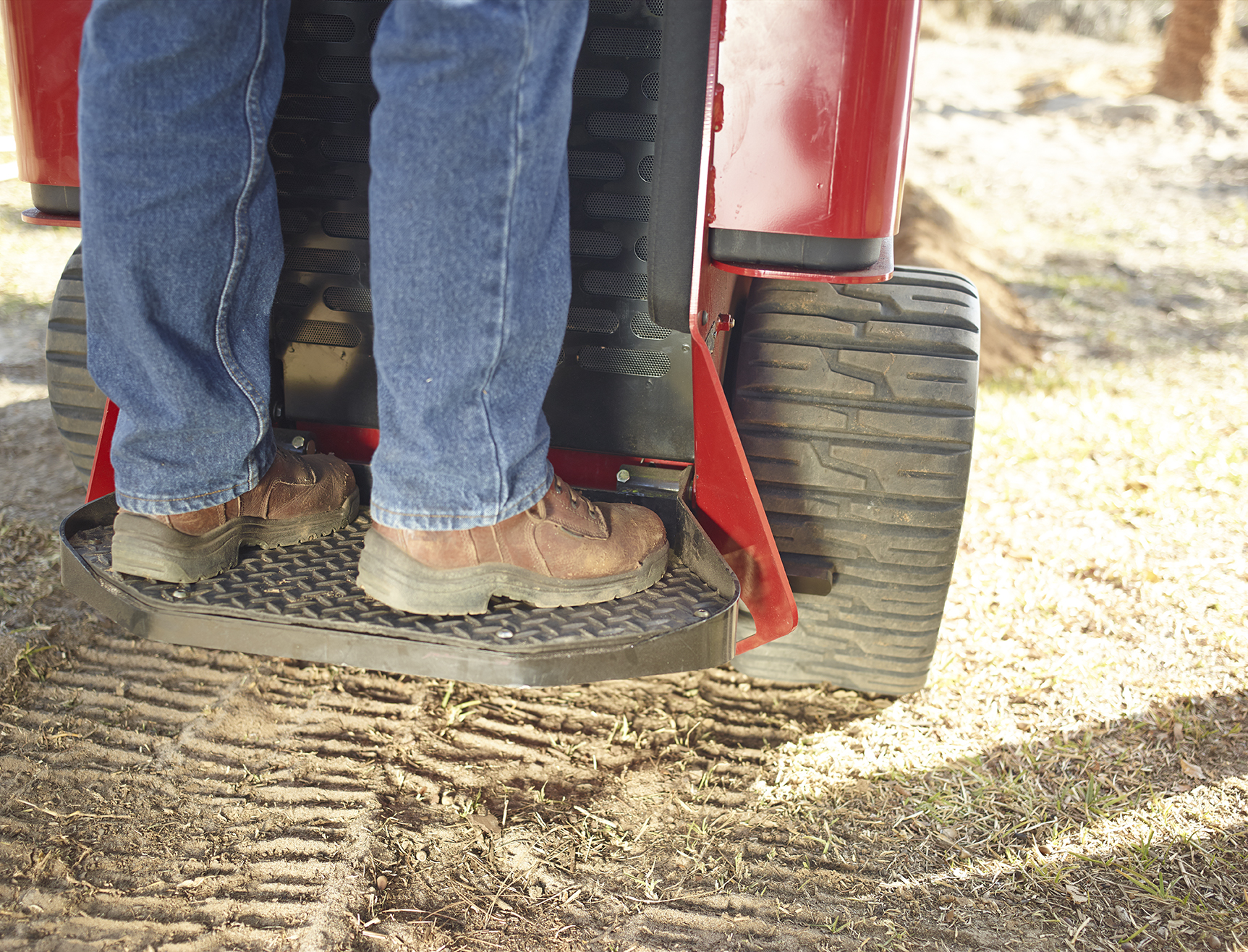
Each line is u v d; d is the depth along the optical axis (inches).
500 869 69.3
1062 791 78.8
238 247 57.7
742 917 66.2
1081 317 224.7
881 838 74.0
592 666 59.6
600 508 64.7
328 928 62.9
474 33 45.1
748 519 65.6
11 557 108.3
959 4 770.8
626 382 73.3
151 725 82.2
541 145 49.4
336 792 75.5
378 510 57.8
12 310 199.5
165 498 61.1
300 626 60.3
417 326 51.0
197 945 61.6
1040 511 130.6
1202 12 483.5
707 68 55.8
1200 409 168.1
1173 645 100.4
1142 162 400.8
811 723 87.6
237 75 54.2
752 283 77.2
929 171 370.6
